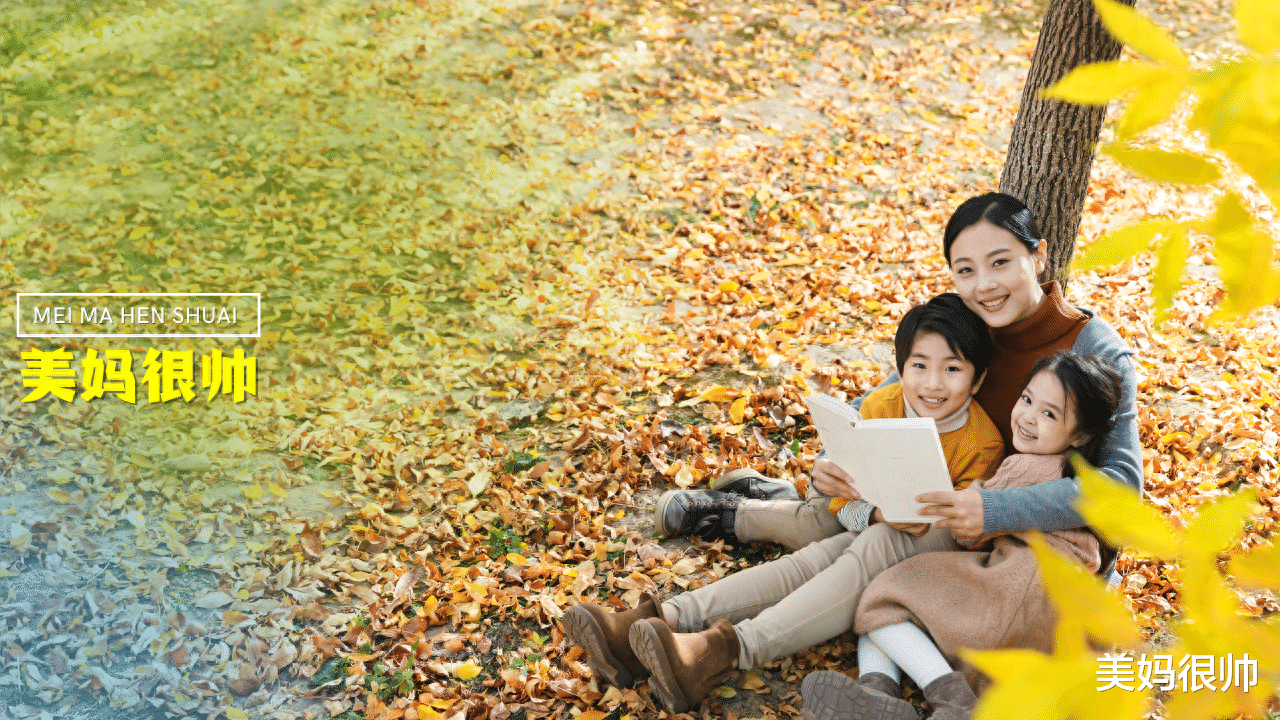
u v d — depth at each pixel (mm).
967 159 7242
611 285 5863
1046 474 2777
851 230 6285
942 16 9859
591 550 3818
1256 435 4168
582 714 3051
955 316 2928
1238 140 654
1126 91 652
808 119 7930
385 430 4688
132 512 4160
